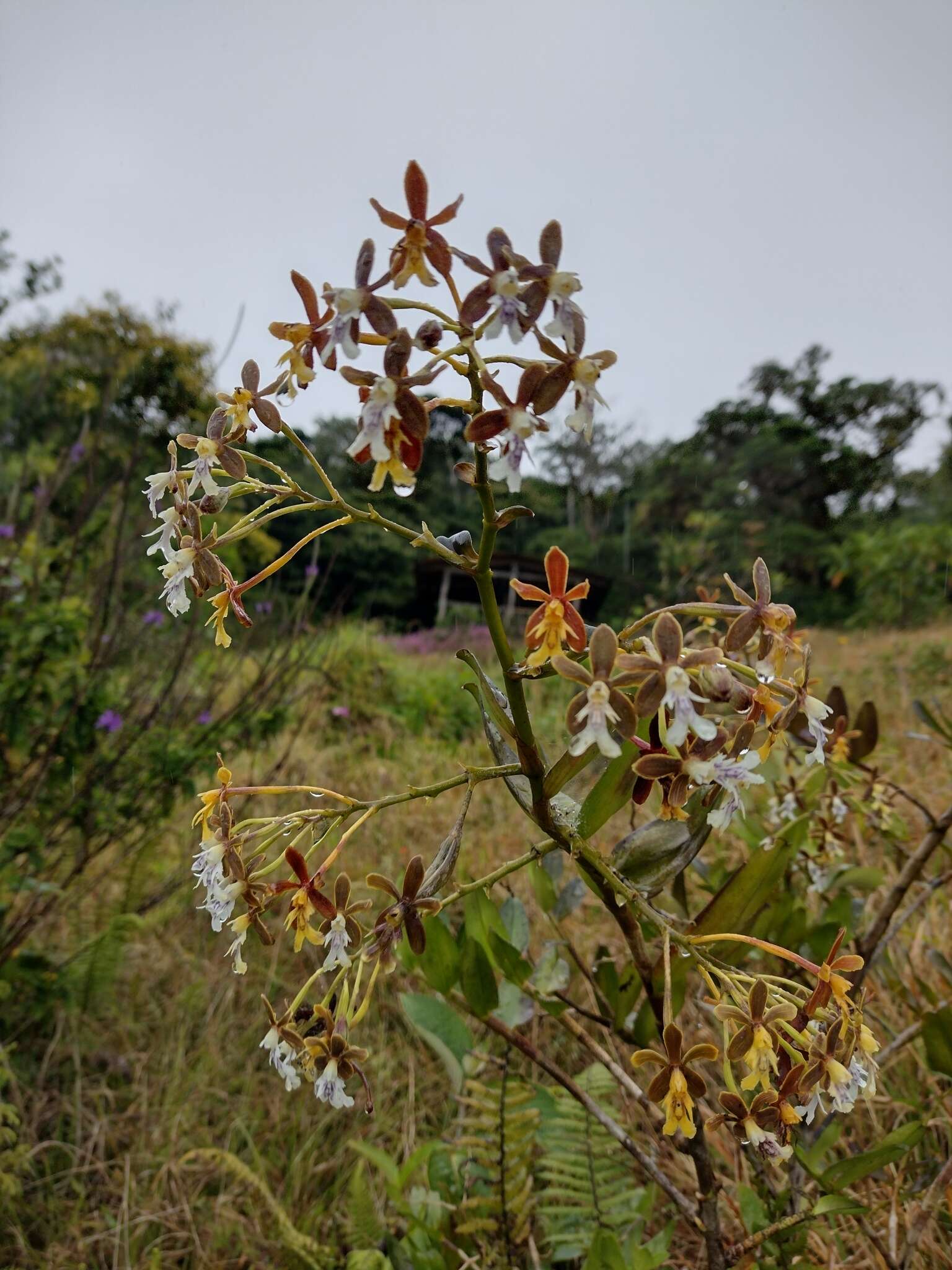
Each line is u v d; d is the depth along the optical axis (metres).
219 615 1.11
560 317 0.88
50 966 2.81
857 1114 2.02
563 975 1.59
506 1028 1.57
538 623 0.98
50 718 3.07
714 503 11.60
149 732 3.41
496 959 1.54
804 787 2.06
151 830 3.40
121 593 3.48
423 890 1.09
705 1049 0.96
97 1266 2.16
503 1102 1.70
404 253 0.88
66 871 3.49
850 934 1.88
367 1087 1.04
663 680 0.94
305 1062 1.05
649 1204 1.62
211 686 3.98
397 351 0.88
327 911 1.05
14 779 3.14
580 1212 1.81
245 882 1.07
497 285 0.86
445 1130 2.42
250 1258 2.06
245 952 3.33
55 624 2.97
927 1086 2.04
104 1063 2.79
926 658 7.47
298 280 0.95
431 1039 1.89
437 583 17.52
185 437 1.10
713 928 1.35
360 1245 1.98
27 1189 2.35
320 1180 2.39
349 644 7.41
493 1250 1.75
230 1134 2.42
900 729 4.95
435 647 12.56
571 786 1.27
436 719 7.38
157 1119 2.56
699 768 0.96
